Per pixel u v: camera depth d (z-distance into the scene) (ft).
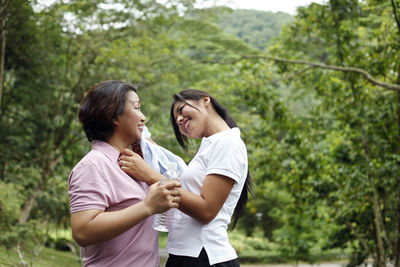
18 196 29.63
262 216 75.66
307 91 48.47
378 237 25.76
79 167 6.51
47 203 34.55
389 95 24.77
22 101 38.81
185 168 8.01
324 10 25.91
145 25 41.09
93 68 39.52
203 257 7.25
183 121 8.13
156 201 6.23
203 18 44.98
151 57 40.57
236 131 7.79
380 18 26.86
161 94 42.60
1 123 38.42
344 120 26.14
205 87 36.70
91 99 7.00
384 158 25.04
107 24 38.88
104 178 6.53
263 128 28.84
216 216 7.47
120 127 7.05
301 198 29.09
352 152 26.99
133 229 6.72
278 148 28.37
